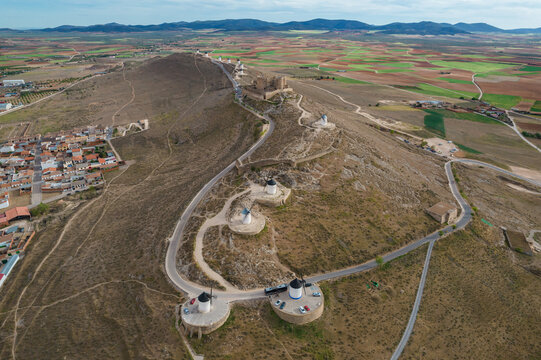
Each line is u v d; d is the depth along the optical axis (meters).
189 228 73.25
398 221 80.12
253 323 51.44
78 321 56.19
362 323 54.56
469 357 51.78
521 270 72.25
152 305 55.38
